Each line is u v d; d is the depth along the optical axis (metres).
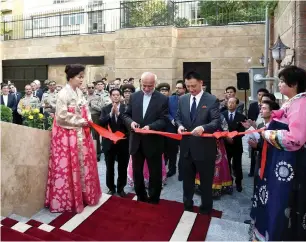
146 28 13.58
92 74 15.30
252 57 12.96
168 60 13.35
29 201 3.69
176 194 5.11
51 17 18.20
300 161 2.53
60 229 3.26
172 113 5.79
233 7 14.93
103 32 15.09
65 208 3.79
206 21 14.91
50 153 3.95
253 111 6.00
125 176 4.98
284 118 2.70
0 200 3.34
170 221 3.64
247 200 4.92
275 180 2.60
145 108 4.31
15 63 17.12
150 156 4.28
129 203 4.12
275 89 8.00
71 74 3.87
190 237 3.29
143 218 3.71
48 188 3.89
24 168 3.61
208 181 3.96
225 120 5.17
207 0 14.38
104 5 17.30
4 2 21.20
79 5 18.84
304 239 2.49
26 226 3.19
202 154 3.89
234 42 13.15
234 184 5.70
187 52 13.76
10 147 3.43
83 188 3.93
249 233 3.19
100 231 3.37
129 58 13.95
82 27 17.53
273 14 10.95
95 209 3.91
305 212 2.51
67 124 3.78
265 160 2.78
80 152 3.86
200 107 3.94
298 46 6.48
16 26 19.19
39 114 4.28
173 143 5.99
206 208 3.98
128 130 4.72
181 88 6.06
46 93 8.23
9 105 8.20
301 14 6.42
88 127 4.00
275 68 9.99
